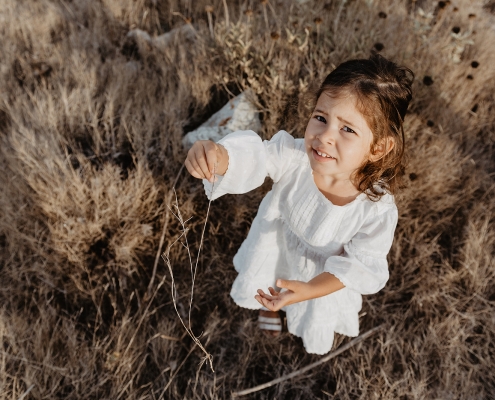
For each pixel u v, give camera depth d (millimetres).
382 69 1207
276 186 1529
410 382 2104
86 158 2477
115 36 3480
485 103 3127
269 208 1631
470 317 2268
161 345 2145
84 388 1981
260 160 1418
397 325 2316
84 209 2297
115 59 3180
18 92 2883
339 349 2188
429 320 2330
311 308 1937
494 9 4004
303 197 1458
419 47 2945
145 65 3105
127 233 2324
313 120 1249
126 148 2645
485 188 2742
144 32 3398
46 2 3594
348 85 1172
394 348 2236
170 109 2674
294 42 2906
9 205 2334
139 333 2188
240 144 1387
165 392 2084
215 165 1292
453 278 2400
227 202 2482
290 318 2066
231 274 2412
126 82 2898
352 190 1406
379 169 1351
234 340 2266
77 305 2275
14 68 3154
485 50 3383
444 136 2723
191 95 2828
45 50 3238
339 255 1547
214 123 2617
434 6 3480
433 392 2104
